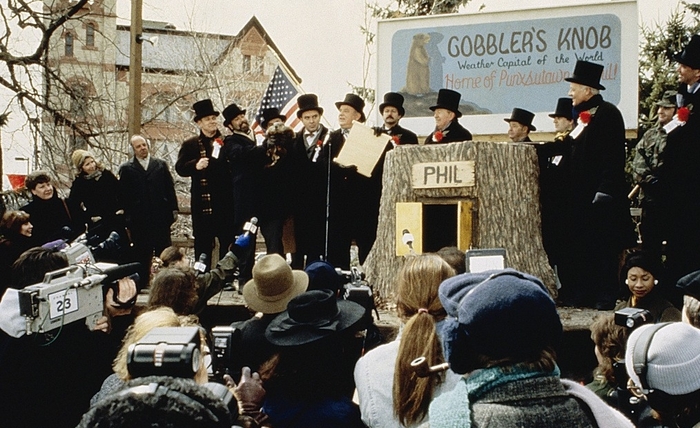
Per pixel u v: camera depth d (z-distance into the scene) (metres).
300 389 2.94
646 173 6.80
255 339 3.79
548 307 1.86
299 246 7.29
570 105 8.02
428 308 2.82
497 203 5.94
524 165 6.07
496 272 1.98
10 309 3.17
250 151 7.09
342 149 7.00
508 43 11.11
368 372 2.89
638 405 2.88
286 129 7.07
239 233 7.20
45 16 13.73
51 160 14.30
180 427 1.33
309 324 2.99
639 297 5.24
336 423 2.90
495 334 1.82
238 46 31.80
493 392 1.83
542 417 1.79
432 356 2.66
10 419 3.03
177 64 29.47
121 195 8.34
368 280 6.27
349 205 7.16
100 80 20.47
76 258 3.85
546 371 1.86
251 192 7.14
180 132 27.53
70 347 3.12
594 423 1.83
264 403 2.96
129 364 1.67
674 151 6.33
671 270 6.38
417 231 5.93
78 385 3.12
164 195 8.53
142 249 8.35
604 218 6.21
